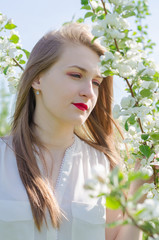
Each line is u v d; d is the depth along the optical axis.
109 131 2.04
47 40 1.68
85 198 1.69
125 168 1.99
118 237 1.70
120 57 1.38
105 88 2.00
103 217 1.68
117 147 2.09
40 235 1.57
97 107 2.02
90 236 1.64
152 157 1.45
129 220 0.69
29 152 1.69
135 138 1.54
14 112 1.86
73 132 1.96
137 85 1.46
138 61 1.45
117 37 1.37
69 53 1.61
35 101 1.81
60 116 1.62
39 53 1.68
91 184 0.68
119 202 0.67
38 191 1.59
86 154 1.88
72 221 1.63
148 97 1.47
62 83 1.58
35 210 1.55
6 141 1.78
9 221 1.57
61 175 1.72
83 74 1.60
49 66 1.62
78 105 1.59
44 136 1.75
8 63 2.04
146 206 0.69
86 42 1.65
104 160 1.93
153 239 0.80
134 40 1.46
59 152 1.77
